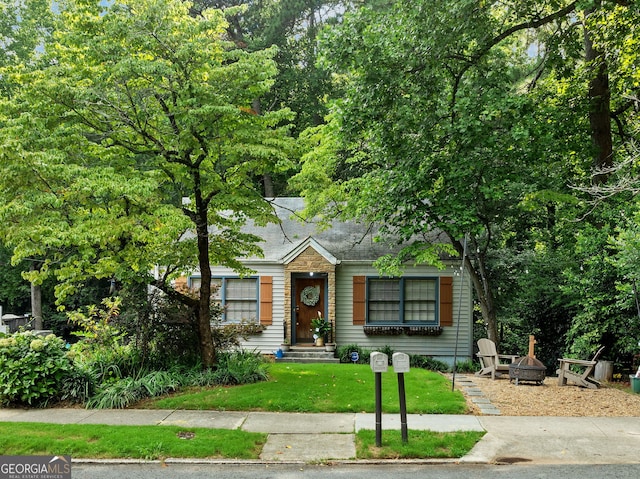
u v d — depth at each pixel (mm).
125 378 11211
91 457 7461
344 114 12711
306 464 7336
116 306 12867
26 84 10797
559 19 13484
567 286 16016
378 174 15000
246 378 11891
